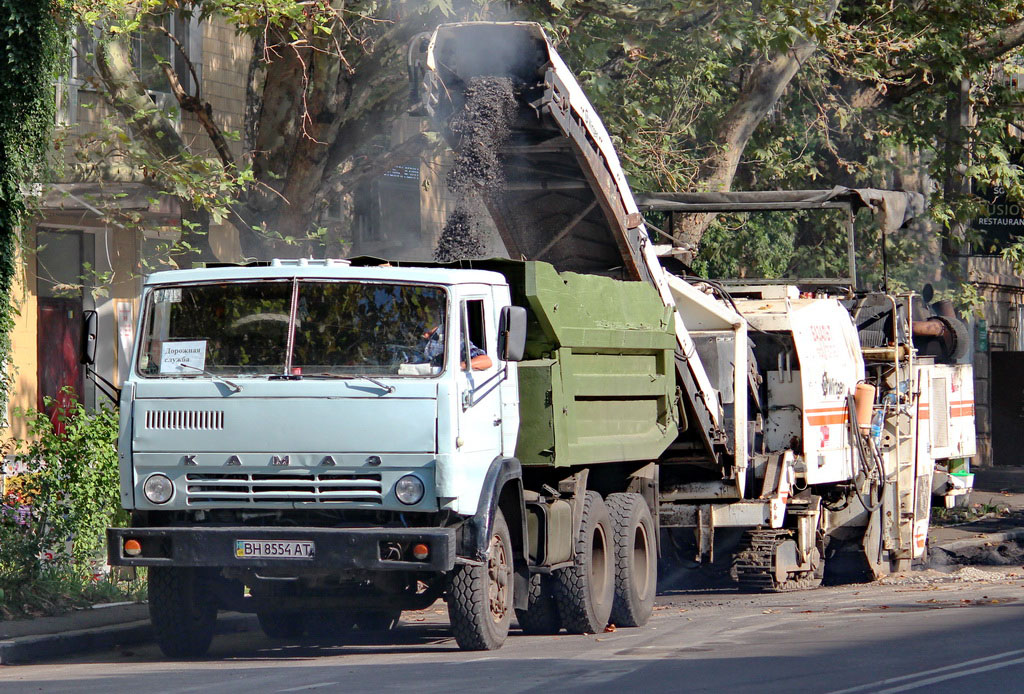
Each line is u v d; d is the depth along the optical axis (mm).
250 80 76000
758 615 45594
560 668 33156
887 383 63031
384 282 36688
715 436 53031
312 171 62031
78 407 50781
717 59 73125
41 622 43281
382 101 63812
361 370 36156
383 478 35594
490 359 37844
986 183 92562
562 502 40938
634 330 46125
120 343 74125
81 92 67375
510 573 38594
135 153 57000
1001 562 68938
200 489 36469
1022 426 129000
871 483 60344
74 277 72250
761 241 69438
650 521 46406
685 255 60000
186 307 37281
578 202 49312
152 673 34781
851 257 62875
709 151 79500
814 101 89125
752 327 55719
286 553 35406
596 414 43562
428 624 47344
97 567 49719
